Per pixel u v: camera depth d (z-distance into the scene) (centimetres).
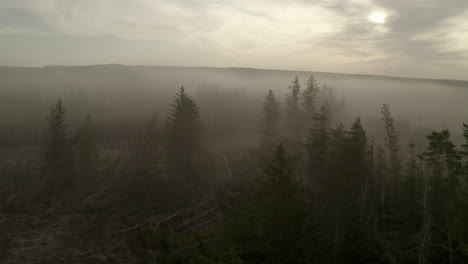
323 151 2733
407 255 2106
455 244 2039
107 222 2875
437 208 1942
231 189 3612
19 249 2355
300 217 1936
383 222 2619
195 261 2164
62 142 3753
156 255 2323
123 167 4025
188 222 2898
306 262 1892
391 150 3475
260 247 2095
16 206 3234
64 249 2377
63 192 3641
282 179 1936
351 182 2000
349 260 1989
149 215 3116
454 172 1898
